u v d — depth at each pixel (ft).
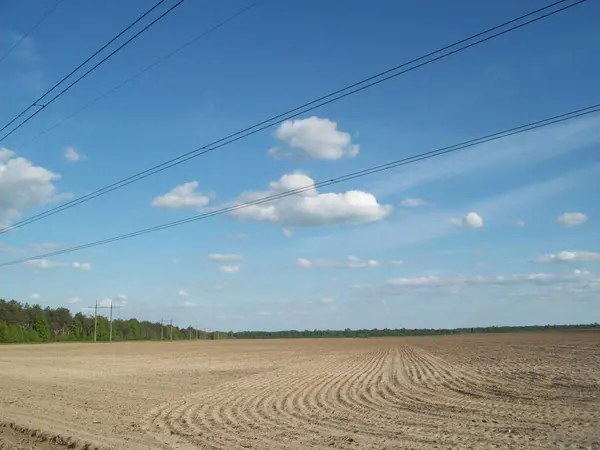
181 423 59.26
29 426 57.21
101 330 542.98
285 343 453.58
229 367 159.02
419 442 46.34
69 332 520.83
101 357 225.15
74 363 184.55
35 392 93.66
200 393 90.58
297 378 116.26
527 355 172.04
